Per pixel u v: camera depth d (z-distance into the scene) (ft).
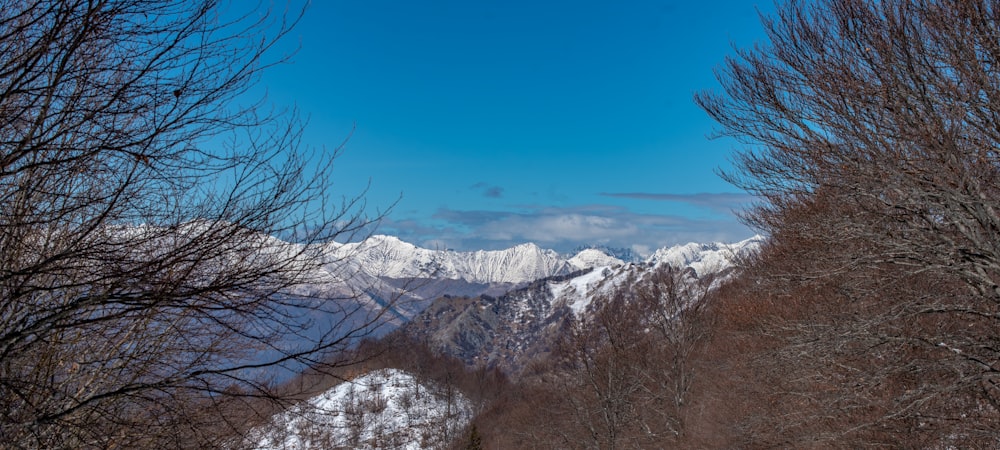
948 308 26.99
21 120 12.94
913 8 24.39
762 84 29.40
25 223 13.14
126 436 17.56
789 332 41.27
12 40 12.35
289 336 14.98
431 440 117.08
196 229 14.52
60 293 16.22
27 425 13.70
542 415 83.25
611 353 67.87
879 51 24.64
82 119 13.52
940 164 23.76
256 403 17.37
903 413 28.96
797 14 27.89
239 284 13.99
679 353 66.54
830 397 35.99
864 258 28.04
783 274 36.96
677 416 64.28
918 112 24.44
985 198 23.54
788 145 29.58
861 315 32.09
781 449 43.52
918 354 31.63
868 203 28.60
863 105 25.94
